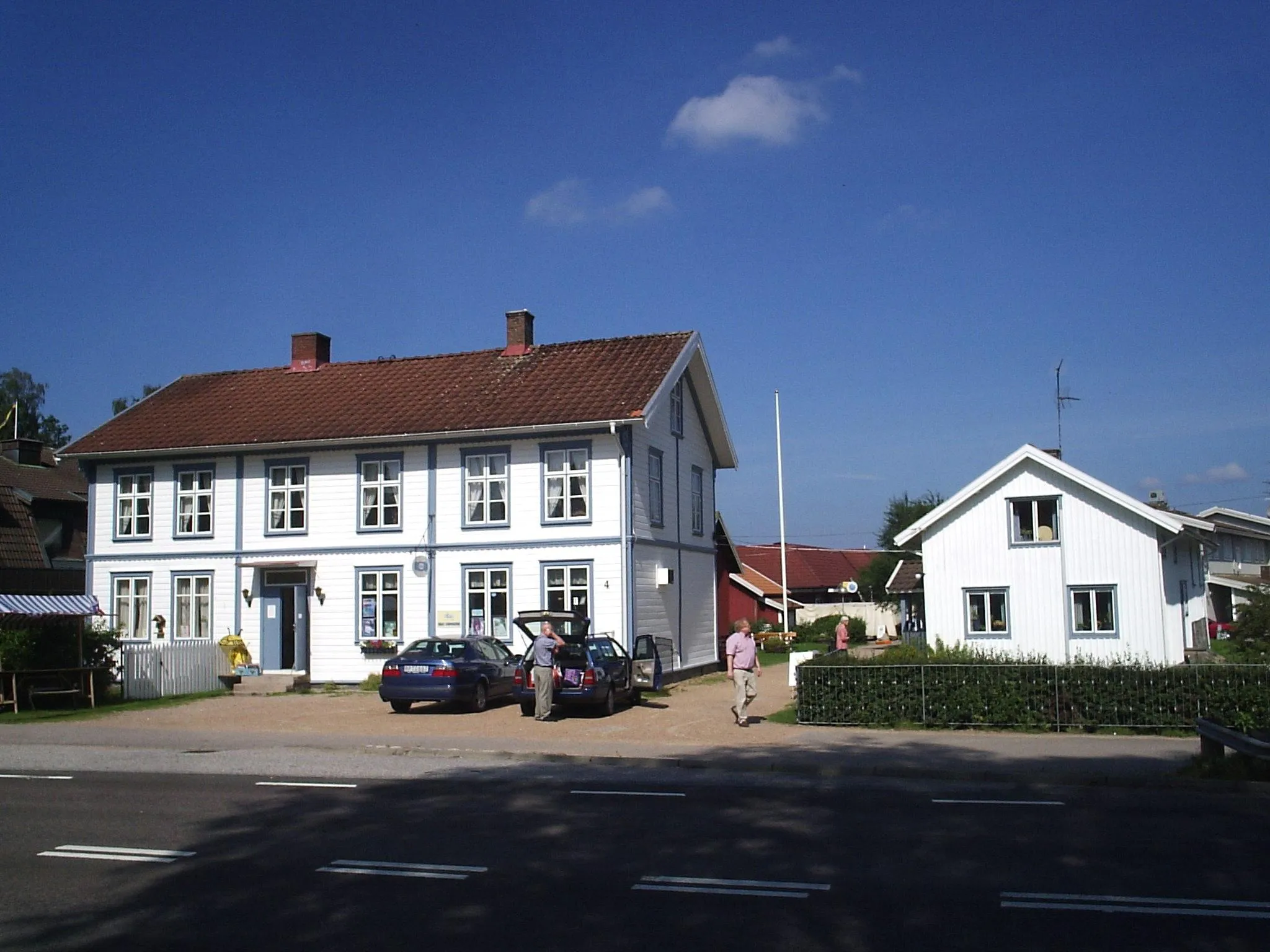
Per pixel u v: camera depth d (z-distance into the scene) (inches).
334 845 400.8
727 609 1462.8
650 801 496.7
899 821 443.8
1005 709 722.2
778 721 798.5
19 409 2869.1
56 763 643.5
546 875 351.6
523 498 1098.1
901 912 305.9
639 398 1080.8
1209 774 542.6
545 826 435.5
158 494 1225.4
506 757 656.4
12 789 543.2
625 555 1060.5
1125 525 1107.9
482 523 1106.7
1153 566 1095.6
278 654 1167.6
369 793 524.1
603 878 346.9
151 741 730.8
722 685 1130.7
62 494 1508.4
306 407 1237.7
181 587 1211.2
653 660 930.1
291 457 1178.6
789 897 322.3
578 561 1074.1
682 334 1213.1
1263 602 831.7
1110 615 1107.3
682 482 1250.0
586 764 634.2
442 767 618.5
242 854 386.0
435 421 1125.7
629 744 686.5
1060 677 716.0
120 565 1230.9
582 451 1085.1
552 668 836.0
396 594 1131.9
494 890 332.8
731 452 1380.4
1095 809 474.0
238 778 578.6
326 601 1149.7
